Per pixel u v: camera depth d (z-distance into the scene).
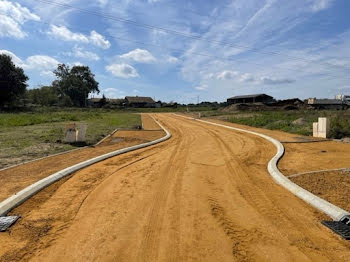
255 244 3.48
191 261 3.09
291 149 10.68
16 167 7.36
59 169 7.12
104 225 3.98
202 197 5.21
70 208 4.60
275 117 27.12
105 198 5.11
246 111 50.94
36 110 52.00
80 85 86.94
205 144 12.34
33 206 4.68
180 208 4.65
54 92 83.38
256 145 11.90
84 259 3.11
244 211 4.56
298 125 19.17
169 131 18.58
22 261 3.06
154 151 10.42
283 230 3.88
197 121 29.80
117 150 10.25
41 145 11.29
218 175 6.85
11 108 51.34
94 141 12.97
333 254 3.28
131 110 73.50
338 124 14.48
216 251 3.30
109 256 3.18
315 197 4.98
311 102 61.97
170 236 3.67
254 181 6.35
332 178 6.36
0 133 15.39
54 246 3.39
